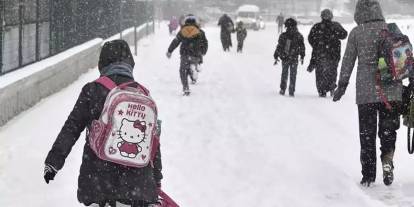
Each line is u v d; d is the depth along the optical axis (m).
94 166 3.87
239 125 10.76
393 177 6.89
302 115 11.74
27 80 11.38
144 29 41.69
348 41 6.87
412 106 6.66
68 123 3.86
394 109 6.68
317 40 14.27
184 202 6.42
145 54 27.44
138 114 3.83
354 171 7.67
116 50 4.06
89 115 3.90
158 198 4.12
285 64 14.68
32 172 7.44
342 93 7.00
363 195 6.55
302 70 21.44
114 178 3.84
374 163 6.88
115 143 3.78
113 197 3.80
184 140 9.42
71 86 15.13
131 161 3.80
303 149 8.84
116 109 3.78
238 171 7.66
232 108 12.69
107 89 3.91
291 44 14.52
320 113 12.01
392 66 6.48
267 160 8.20
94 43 19.64
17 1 11.84
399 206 6.23
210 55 28.42
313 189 6.89
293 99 14.10
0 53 10.74
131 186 3.83
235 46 35.47
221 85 16.91
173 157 8.30
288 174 7.50
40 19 13.84
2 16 10.74
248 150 8.79
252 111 12.27
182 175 7.43
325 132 10.10
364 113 6.74
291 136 9.79
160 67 21.72
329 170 7.59
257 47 35.09
